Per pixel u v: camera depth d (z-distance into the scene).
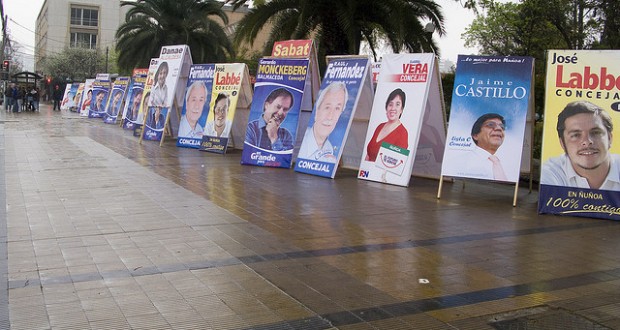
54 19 86.38
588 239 6.70
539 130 13.49
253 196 8.60
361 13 16.69
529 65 9.02
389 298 4.54
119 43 31.55
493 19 20.66
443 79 17.09
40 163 11.34
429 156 11.12
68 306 4.16
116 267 5.05
